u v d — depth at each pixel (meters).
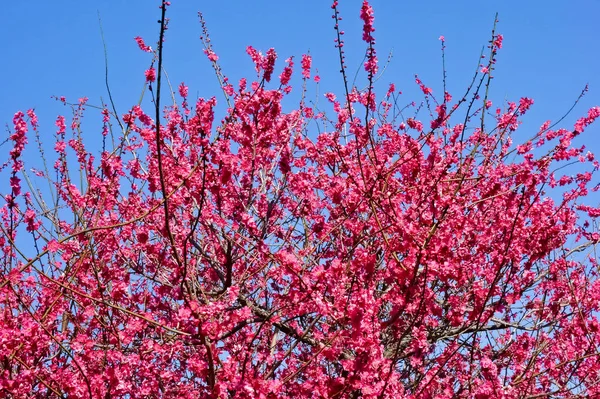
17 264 6.41
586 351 6.82
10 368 5.25
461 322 6.24
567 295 7.33
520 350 6.95
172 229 6.23
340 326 5.38
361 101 7.97
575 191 7.94
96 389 5.15
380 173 6.10
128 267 6.93
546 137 7.47
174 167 6.36
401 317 5.95
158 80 3.91
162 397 6.26
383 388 4.99
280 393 5.75
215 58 7.50
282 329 6.62
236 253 7.21
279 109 6.55
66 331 6.41
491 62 5.72
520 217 6.42
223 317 5.52
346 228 7.32
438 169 6.61
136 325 5.48
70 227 7.43
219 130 5.56
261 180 7.54
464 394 6.02
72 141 7.50
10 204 5.37
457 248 6.44
